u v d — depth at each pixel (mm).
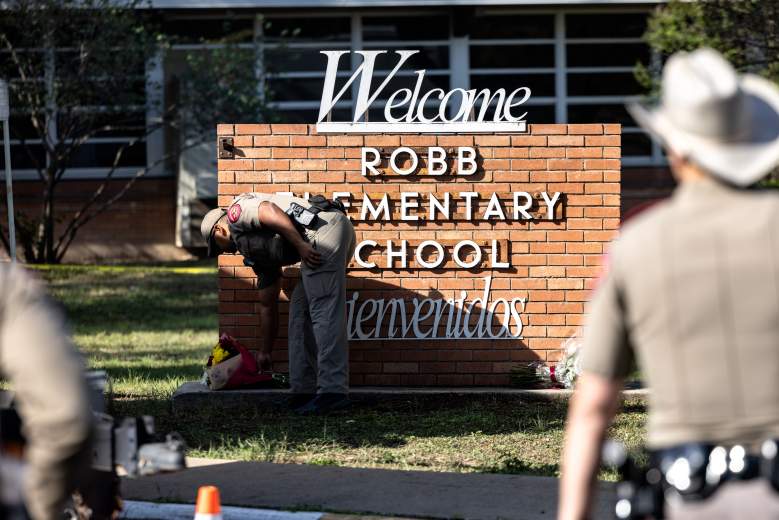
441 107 20703
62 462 5914
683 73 6348
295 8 52906
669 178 54188
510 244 20641
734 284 5973
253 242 18516
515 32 54188
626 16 54375
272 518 11781
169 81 51688
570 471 6367
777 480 5832
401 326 20656
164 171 53344
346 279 20625
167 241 53375
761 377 5918
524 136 20531
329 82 20594
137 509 12102
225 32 50969
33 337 5922
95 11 43500
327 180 20547
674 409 6059
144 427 8445
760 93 6543
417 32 53594
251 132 20453
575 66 54500
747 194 6230
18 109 44375
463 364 20672
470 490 13000
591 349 6363
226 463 14547
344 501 12508
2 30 44062
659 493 6102
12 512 6668
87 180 52781
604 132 20516
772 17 34500
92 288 40844
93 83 44469
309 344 19203
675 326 6020
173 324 34125
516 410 19172
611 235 20562
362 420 18297
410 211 20578
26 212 52281
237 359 19516
